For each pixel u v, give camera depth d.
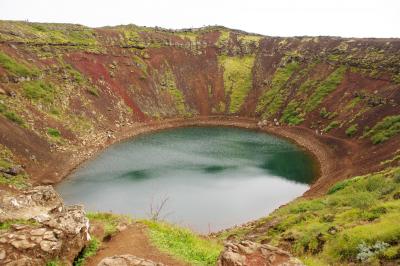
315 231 26.69
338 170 63.47
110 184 56.69
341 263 21.34
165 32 148.50
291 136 91.31
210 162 70.31
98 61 109.00
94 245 17.53
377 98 82.69
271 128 99.69
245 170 66.06
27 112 70.50
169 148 79.62
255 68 128.62
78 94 90.06
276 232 31.77
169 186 56.47
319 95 99.81
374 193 34.25
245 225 40.75
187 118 109.31
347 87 96.12
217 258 15.95
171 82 119.81
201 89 121.25
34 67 86.31
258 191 55.84
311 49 122.81
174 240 19.20
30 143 62.69
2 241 14.77
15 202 19.06
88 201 49.53
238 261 14.09
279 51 130.25
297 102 104.12
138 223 21.00
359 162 63.28
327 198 39.62
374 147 66.75
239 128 103.31
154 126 100.00
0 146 56.25
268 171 65.94
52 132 70.56
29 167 57.59
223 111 114.44
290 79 115.94
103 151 75.38
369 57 100.81
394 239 21.22
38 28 108.81
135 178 59.81
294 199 51.62
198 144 83.94
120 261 14.22
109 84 103.50
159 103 110.62
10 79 76.62
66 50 103.88
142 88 111.19
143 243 18.16
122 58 116.69
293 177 63.00
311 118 94.62
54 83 87.12
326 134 84.25
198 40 139.25
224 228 42.72
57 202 20.86
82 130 79.00
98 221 21.86
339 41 119.00
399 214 24.20
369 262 20.00
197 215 46.22
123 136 87.62
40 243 14.95
